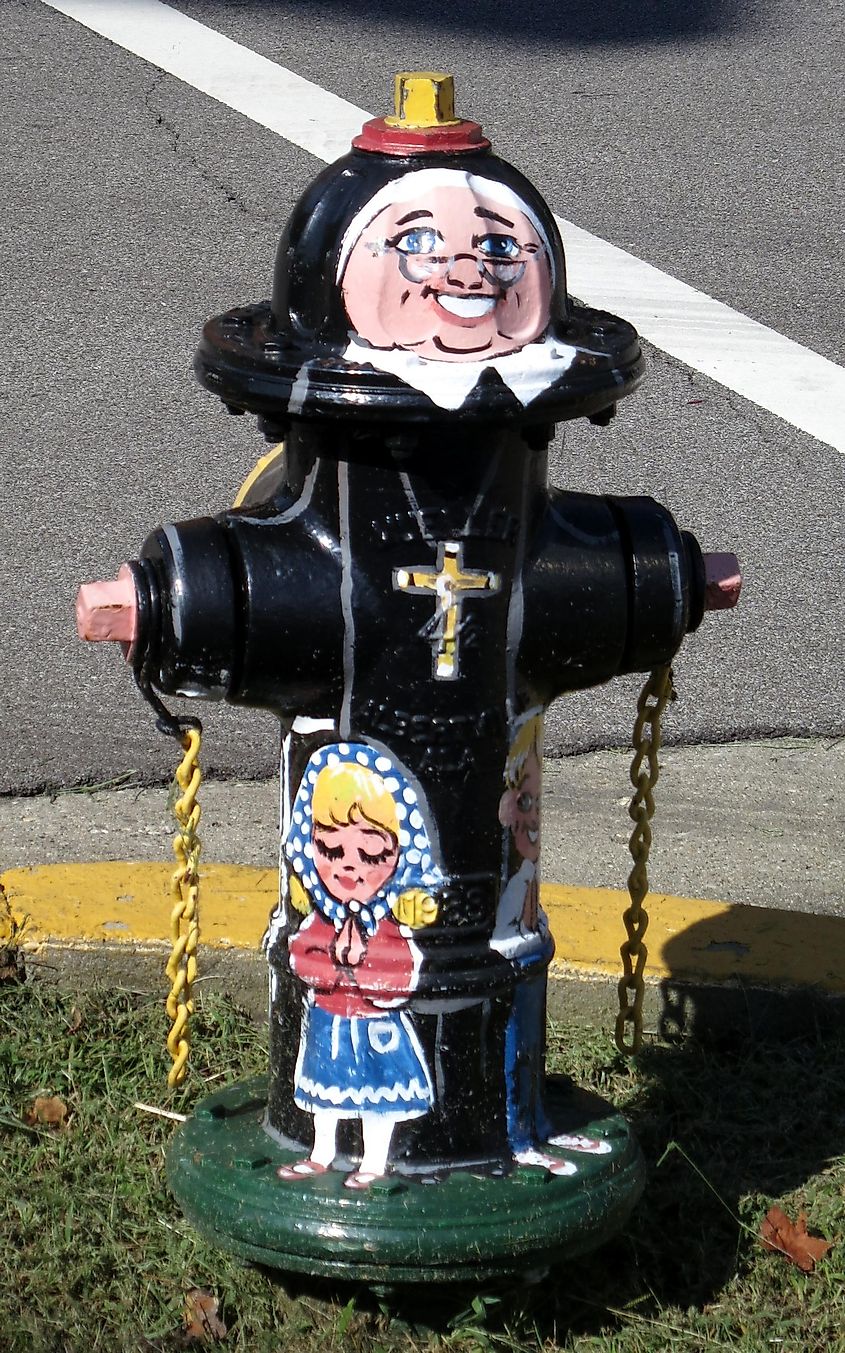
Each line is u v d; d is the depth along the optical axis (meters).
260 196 7.16
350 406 2.12
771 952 3.22
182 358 6.06
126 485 5.30
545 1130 2.55
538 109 8.17
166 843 3.69
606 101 8.30
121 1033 3.12
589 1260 2.69
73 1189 2.77
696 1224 2.76
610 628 2.35
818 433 5.66
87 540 5.00
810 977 3.16
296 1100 2.47
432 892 2.36
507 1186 2.41
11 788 3.90
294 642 2.26
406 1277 2.37
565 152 7.70
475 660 2.30
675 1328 2.57
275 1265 2.42
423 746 2.32
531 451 2.28
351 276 2.16
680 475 5.45
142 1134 2.89
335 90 8.12
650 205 7.22
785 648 4.62
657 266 6.68
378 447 2.21
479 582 2.27
